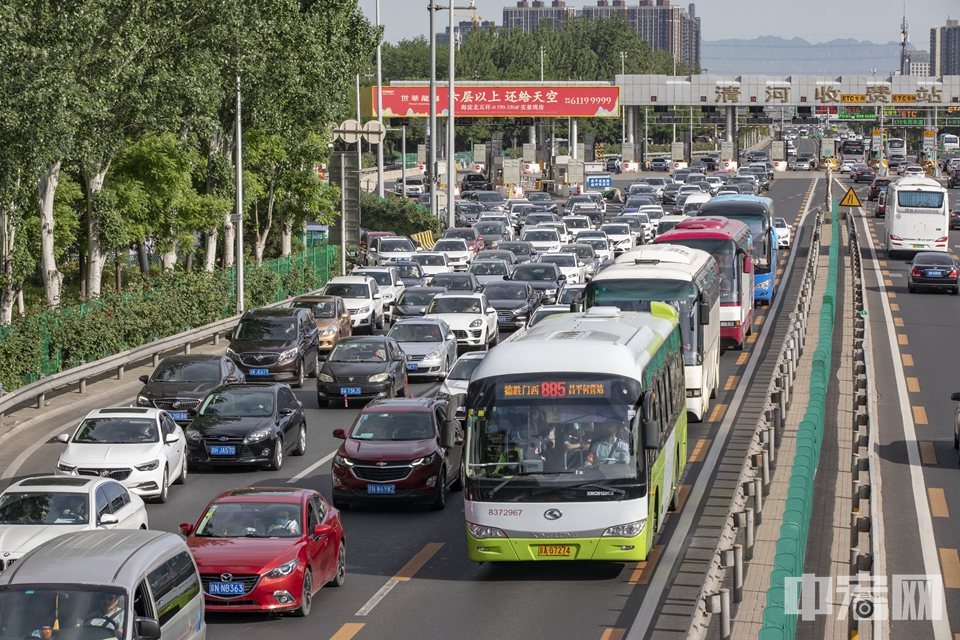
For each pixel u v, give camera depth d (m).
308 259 142.62
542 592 39.94
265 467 61.66
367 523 51.34
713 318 74.19
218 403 63.28
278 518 39.12
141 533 31.09
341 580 41.81
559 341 42.91
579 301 67.81
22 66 77.38
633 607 37.91
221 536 38.56
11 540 41.00
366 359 80.75
